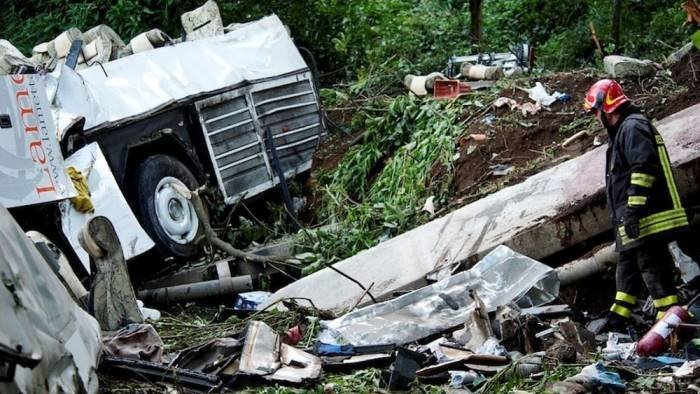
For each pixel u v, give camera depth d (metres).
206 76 10.03
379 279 8.05
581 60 13.32
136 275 8.95
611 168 6.84
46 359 4.22
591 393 5.48
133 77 9.42
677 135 8.10
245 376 5.92
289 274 9.23
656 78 9.90
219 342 6.29
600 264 7.49
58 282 5.12
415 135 10.54
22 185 7.42
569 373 5.78
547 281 7.18
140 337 6.20
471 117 10.35
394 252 8.29
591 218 7.75
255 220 10.11
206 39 10.48
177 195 9.38
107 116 8.88
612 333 6.77
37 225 7.89
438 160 9.94
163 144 9.54
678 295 7.02
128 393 5.60
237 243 9.97
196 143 9.83
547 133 9.66
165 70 9.74
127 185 9.07
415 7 15.74
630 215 6.57
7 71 8.95
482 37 14.33
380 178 10.45
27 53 14.05
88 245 6.54
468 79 11.71
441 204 9.41
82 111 8.71
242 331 6.57
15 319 3.98
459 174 9.66
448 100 10.80
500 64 12.23
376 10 14.61
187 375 5.84
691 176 7.64
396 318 6.96
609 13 13.62
